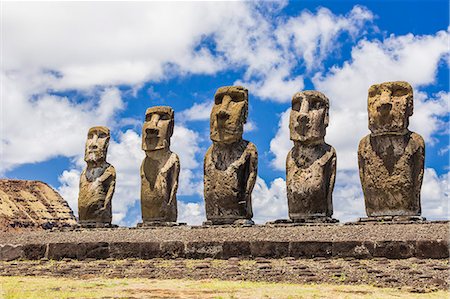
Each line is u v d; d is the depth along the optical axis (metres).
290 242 22.92
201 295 17.02
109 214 31.89
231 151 27.83
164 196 29.59
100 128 32.66
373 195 25.92
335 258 22.34
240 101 27.97
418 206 25.72
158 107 30.56
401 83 25.62
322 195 26.36
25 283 19.77
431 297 16.36
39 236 27.56
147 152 30.20
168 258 24.39
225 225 26.39
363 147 26.31
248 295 16.91
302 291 17.39
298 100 27.08
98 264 23.73
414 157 25.55
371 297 16.39
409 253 21.64
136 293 17.47
